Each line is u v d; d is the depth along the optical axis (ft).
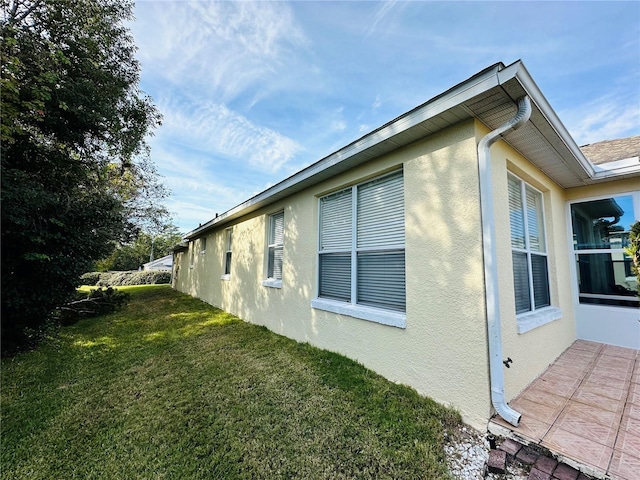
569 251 15.11
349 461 6.67
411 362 9.71
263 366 12.48
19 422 8.74
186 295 41.65
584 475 5.76
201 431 8.04
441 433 7.47
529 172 11.34
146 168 43.06
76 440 7.82
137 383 11.34
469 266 8.35
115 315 25.91
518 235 11.10
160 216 48.91
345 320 12.75
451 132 9.18
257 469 6.55
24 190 15.07
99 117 19.89
